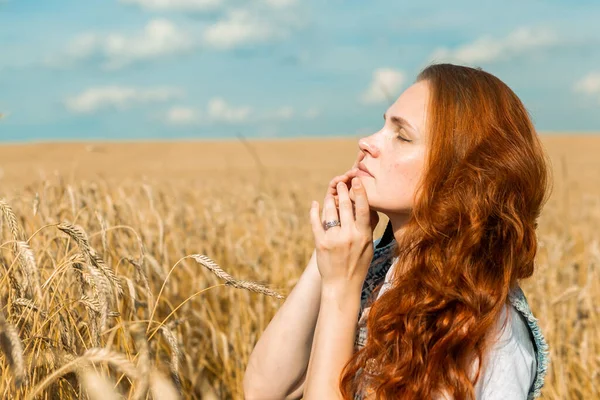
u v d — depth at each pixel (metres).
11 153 47.19
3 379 1.69
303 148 63.78
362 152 2.05
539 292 4.34
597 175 31.58
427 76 1.94
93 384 1.41
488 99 1.87
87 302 1.84
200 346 3.75
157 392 1.37
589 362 3.90
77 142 57.59
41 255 2.37
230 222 5.72
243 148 62.91
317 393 1.84
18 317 1.87
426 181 1.85
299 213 6.66
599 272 4.59
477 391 1.75
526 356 1.80
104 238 2.35
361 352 1.86
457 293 1.76
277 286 4.46
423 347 1.78
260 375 2.24
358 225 1.93
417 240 1.88
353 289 1.92
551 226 8.89
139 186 5.11
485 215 1.80
